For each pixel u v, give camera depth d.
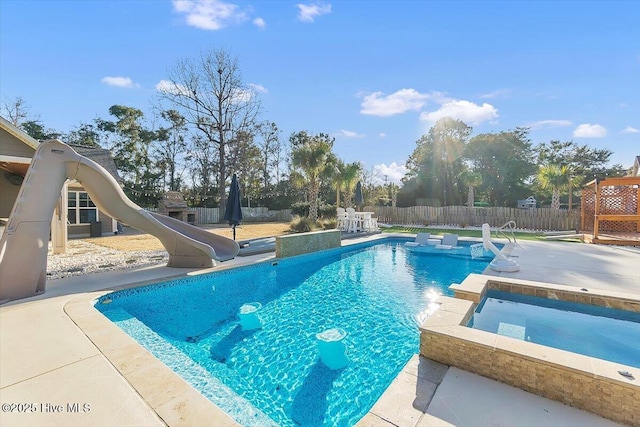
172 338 4.09
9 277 4.59
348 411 2.71
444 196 29.58
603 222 13.72
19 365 2.72
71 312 4.06
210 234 8.29
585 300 4.50
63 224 9.07
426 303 5.43
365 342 3.96
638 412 2.07
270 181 33.28
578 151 30.31
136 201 26.59
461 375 2.72
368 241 11.93
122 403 2.20
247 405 2.55
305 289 6.29
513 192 29.14
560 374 2.36
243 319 4.50
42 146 5.32
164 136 29.33
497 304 4.84
